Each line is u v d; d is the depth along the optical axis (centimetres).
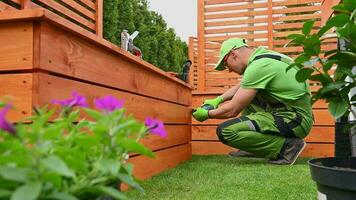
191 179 172
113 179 54
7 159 42
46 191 44
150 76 185
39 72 99
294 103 235
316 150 295
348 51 96
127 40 222
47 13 98
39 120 49
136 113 166
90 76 124
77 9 246
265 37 421
